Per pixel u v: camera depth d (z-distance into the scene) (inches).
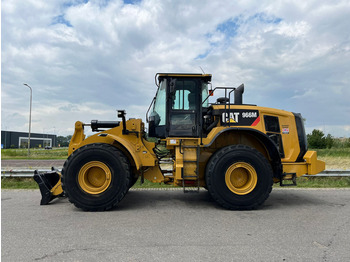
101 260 92.7
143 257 95.3
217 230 126.6
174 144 179.6
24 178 280.1
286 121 196.5
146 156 184.7
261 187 170.1
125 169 169.0
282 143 193.3
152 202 193.0
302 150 194.7
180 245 107.0
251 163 171.5
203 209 171.6
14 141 3371.1
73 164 167.6
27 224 135.4
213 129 184.4
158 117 196.5
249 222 140.8
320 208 173.6
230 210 169.2
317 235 119.7
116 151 171.3
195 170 177.6
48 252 99.7
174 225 134.6
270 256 96.9
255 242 110.7
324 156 527.8
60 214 156.7
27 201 193.2
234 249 103.2
